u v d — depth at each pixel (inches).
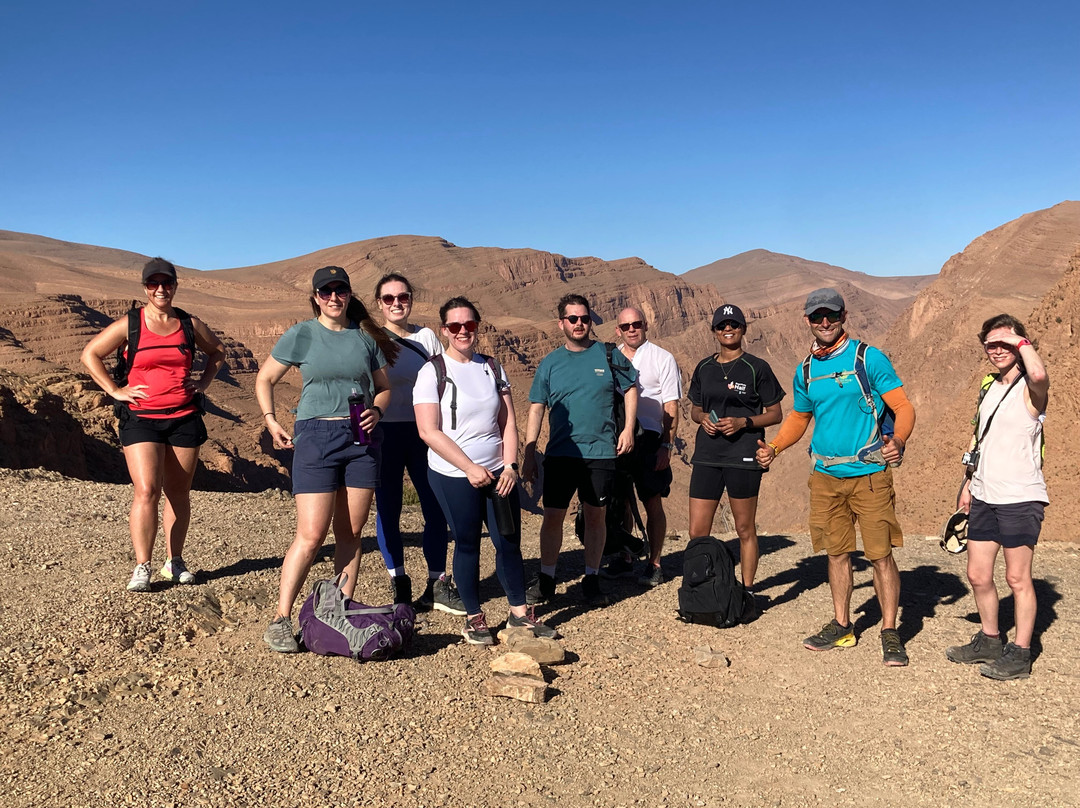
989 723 157.9
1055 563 273.3
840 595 200.8
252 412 3804.1
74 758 132.1
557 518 228.4
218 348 228.5
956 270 5684.1
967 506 193.2
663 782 136.5
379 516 217.8
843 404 191.3
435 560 222.7
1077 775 138.3
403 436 218.8
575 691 170.7
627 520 273.4
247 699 156.9
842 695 173.0
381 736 144.9
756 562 235.9
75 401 1422.2
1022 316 3978.8
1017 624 179.3
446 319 188.1
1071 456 1191.6
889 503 189.6
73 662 167.5
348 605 182.5
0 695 150.8
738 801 131.9
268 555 261.3
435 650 189.8
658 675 181.9
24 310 4079.7
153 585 218.7
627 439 224.5
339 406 180.5
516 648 183.6
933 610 227.8
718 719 161.0
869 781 138.9
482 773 135.2
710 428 225.0
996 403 180.9
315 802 123.3
